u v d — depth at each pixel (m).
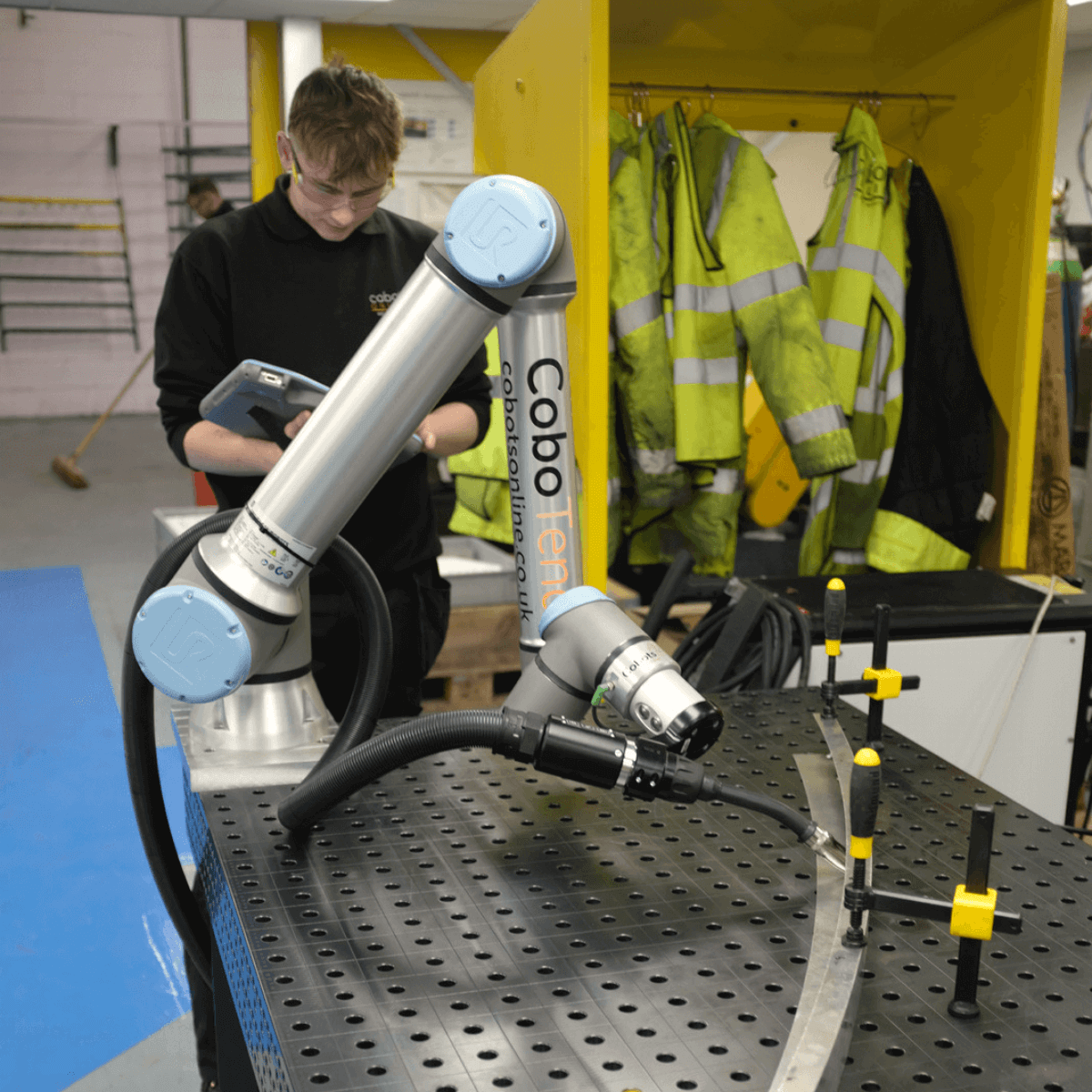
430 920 0.70
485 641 2.85
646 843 0.81
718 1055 0.56
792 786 0.90
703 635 1.71
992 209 2.29
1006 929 0.59
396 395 0.75
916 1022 0.59
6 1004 2.00
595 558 1.99
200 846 0.87
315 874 0.76
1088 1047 0.57
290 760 0.94
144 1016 1.98
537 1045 0.57
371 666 0.95
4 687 3.62
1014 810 0.86
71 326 9.39
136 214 9.41
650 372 2.21
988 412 2.38
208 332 1.48
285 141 1.33
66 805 2.79
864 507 2.48
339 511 0.77
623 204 2.17
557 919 0.70
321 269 1.51
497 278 0.72
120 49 9.06
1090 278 4.34
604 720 1.04
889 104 2.44
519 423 0.95
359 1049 0.56
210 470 1.38
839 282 2.39
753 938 0.68
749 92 2.31
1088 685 1.75
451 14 4.08
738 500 2.44
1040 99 2.13
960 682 1.71
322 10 4.03
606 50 1.80
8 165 8.99
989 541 2.43
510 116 2.26
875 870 0.75
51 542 5.50
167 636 0.78
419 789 0.90
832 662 1.02
